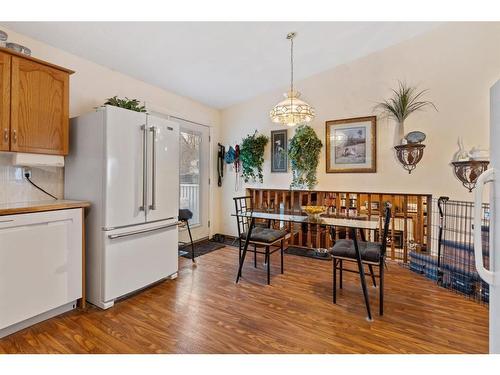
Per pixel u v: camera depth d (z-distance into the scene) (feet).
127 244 7.89
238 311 7.31
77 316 6.97
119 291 7.68
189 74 11.60
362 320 6.89
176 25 8.26
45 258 6.52
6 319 5.87
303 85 13.83
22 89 6.70
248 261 11.70
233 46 9.95
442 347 5.79
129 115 7.88
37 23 7.42
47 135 7.23
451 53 10.57
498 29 9.74
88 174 7.67
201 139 15.08
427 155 11.11
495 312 3.55
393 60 11.69
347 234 12.71
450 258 9.36
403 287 9.02
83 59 9.25
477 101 10.16
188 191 14.25
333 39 10.69
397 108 11.48
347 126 12.79
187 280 9.52
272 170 14.75
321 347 5.78
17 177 7.61
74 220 7.13
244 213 10.24
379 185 12.12
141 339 6.00
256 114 15.23
